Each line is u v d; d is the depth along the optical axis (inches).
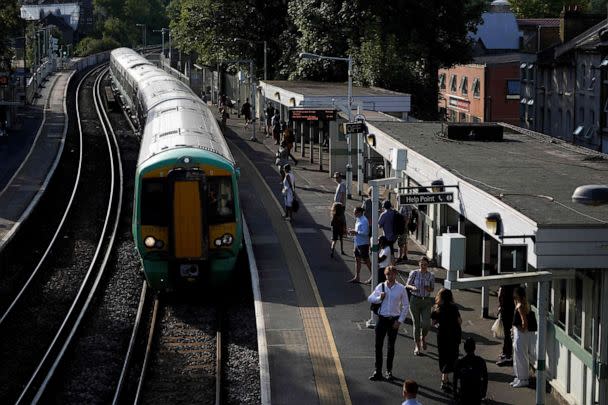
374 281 1371.8
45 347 1355.8
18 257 1939.0
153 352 1295.5
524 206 1032.8
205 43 4596.5
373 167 2488.9
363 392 1084.5
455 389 963.3
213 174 1486.2
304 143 3031.5
